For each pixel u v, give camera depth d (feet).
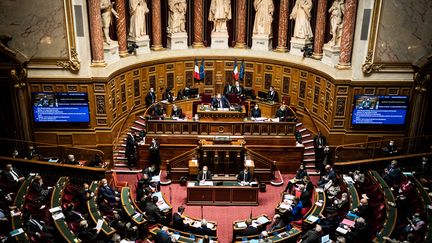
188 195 64.69
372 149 74.18
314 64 78.54
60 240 50.21
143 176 62.23
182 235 52.75
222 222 61.31
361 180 62.64
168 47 87.61
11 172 60.18
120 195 60.59
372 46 69.00
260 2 85.40
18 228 48.57
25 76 68.64
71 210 52.85
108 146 73.67
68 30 67.15
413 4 67.00
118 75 75.46
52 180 64.80
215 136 72.28
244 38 88.63
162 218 55.52
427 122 73.72
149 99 80.18
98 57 70.33
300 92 82.17
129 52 80.59
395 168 62.85
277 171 74.18
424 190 56.95
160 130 72.74
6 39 66.39
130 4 80.28
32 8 65.98
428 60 67.10
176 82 86.89
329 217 54.85
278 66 84.12
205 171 67.10
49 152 73.41
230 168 71.51
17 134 71.26
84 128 72.69
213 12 87.15
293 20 85.30
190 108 84.43
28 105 70.59
